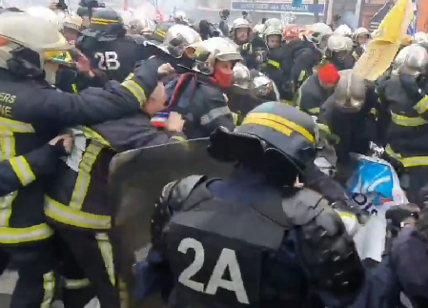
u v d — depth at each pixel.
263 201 1.75
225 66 3.49
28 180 2.64
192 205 1.83
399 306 2.02
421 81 4.63
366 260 2.00
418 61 4.52
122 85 2.69
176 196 1.87
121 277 2.13
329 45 6.28
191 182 1.88
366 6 24.53
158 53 3.32
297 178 1.85
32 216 2.80
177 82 3.23
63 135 2.71
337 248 1.66
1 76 2.60
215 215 1.78
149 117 2.81
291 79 7.83
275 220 1.70
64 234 2.81
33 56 2.59
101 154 2.70
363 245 2.02
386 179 3.58
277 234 1.69
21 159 2.62
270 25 8.55
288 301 1.71
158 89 2.79
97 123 2.64
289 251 1.68
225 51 3.48
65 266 2.95
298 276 1.70
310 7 28.86
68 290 2.99
